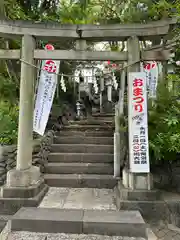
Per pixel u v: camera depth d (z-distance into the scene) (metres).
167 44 4.20
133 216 2.92
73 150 5.73
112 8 5.36
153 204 3.29
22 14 5.21
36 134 5.35
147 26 3.70
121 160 4.81
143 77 3.62
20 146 3.72
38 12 6.01
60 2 5.85
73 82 10.59
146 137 3.53
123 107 5.63
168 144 3.72
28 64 3.79
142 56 3.76
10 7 5.08
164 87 4.67
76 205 3.50
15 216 2.88
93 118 9.83
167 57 3.76
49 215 2.94
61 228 2.76
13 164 4.37
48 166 4.99
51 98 4.37
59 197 3.89
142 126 3.55
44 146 5.26
